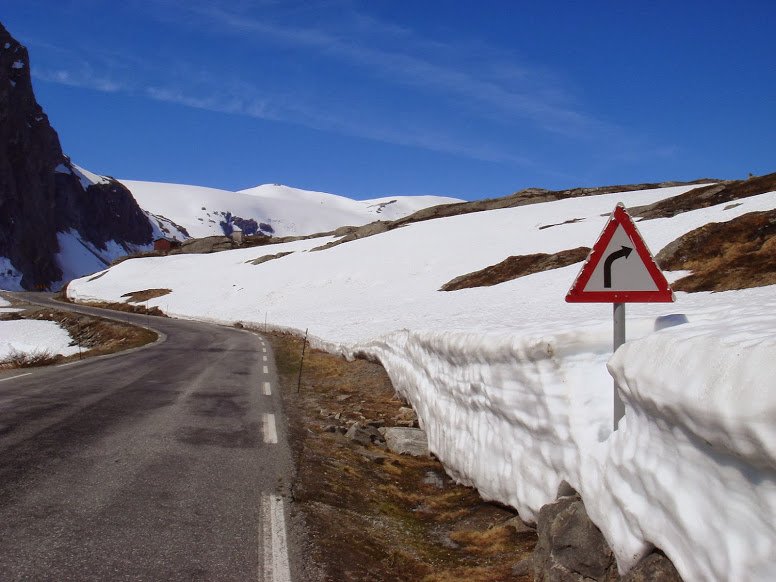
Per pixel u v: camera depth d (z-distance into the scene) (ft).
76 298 283.38
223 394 39.24
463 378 23.22
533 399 16.71
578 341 15.96
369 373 50.78
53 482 18.28
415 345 35.09
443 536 17.98
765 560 7.65
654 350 10.82
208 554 13.92
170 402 34.68
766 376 7.58
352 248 248.32
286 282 221.05
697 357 9.34
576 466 14.10
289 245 330.34
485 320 66.74
